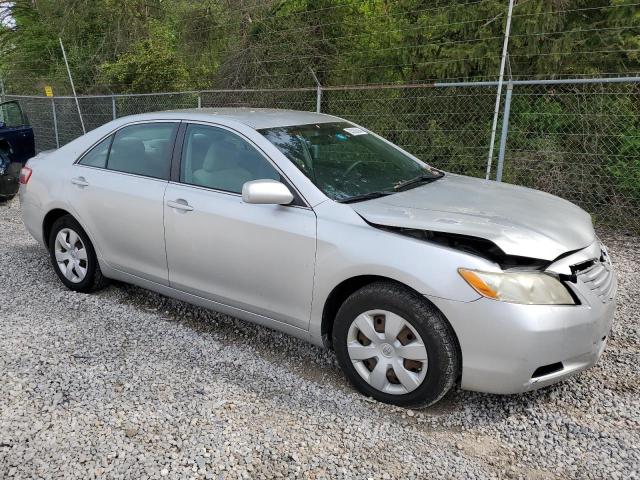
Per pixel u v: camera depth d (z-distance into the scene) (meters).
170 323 4.34
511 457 2.80
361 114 9.64
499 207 3.43
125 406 3.16
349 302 3.25
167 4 18.75
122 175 4.44
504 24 8.45
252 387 3.41
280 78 12.41
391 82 10.45
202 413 3.11
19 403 3.18
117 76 15.83
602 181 7.58
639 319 4.35
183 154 4.11
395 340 3.12
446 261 2.94
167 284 4.23
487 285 2.84
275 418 3.08
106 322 4.32
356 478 2.62
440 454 2.81
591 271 3.12
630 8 7.67
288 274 3.47
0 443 2.83
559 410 3.18
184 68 15.36
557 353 2.87
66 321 4.32
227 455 2.76
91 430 2.94
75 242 4.87
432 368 3.00
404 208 3.32
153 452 2.78
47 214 4.97
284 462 2.72
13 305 4.64
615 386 3.41
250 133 3.82
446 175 4.35
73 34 20.61
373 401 3.26
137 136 4.46
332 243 3.26
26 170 5.23
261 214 3.57
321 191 3.47
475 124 8.65
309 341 3.55
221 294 3.89
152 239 4.19
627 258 6.00
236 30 14.18
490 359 2.87
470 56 8.80
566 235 3.17
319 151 3.87
